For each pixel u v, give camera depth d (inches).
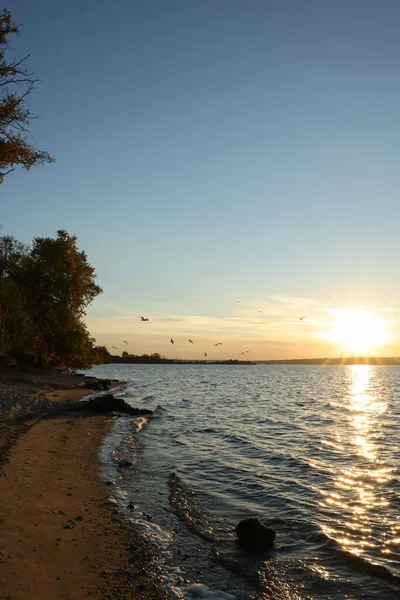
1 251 2074.3
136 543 355.3
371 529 402.6
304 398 2023.9
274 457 705.6
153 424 1055.0
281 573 317.4
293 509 456.8
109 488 502.0
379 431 1021.2
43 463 570.3
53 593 263.9
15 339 1710.1
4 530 340.2
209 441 842.2
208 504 467.5
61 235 2065.7
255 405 1627.7
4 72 607.2
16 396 1206.9
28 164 655.1
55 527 364.5
